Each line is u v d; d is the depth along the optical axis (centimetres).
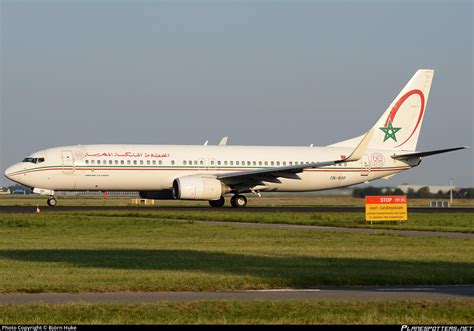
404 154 13638
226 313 3142
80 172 12188
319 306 3281
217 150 13000
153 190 12700
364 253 5684
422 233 7819
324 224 8931
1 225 8331
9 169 12094
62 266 4769
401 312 3178
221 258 5281
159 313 3125
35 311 3134
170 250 5850
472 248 6112
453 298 3569
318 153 13538
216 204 13425
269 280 4084
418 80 14012
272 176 12769
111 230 7825
